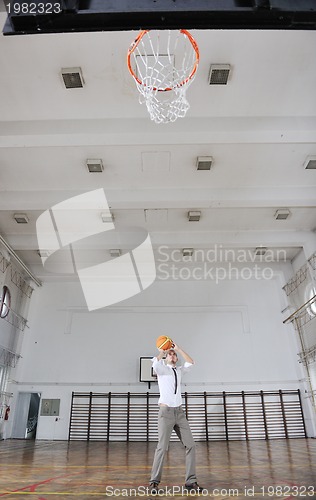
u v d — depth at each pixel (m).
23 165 7.93
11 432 11.63
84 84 5.99
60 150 7.46
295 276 12.28
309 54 5.49
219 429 11.45
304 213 10.02
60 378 12.15
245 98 6.27
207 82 5.95
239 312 12.99
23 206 8.70
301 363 11.85
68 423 11.62
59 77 5.88
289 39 5.26
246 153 7.61
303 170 8.19
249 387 11.95
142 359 12.28
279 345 12.48
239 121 6.57
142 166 7.97
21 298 12.55
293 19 2.31
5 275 11.10
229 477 3.78
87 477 3.92
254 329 12.73
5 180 8.43
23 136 6.53
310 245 10.77
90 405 11.73
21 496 2.86
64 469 4.64
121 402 11.84
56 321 12.95
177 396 3.37
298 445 8.40
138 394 11.92
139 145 7.30
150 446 9.16
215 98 6.25
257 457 5.93
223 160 7.81
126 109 6.49
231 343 12.55
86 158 7.71
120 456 6.49
